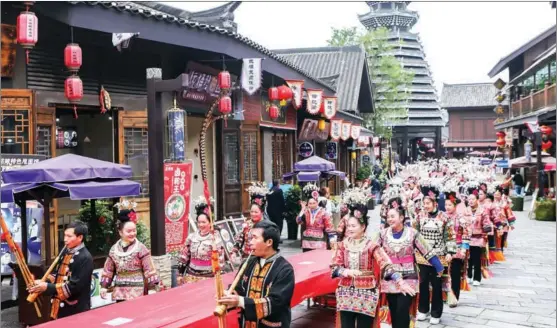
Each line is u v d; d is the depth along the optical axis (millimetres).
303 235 9391
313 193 9242
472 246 9906
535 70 28188
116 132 10617
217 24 14172
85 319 4457
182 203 9352
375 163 34656
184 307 4820
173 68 11664
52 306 5398
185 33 10016
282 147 18531
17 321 7090
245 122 14883
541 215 20781
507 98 37844
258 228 4160
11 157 7617
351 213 5508
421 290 7473
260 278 4137
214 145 13945
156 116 8445
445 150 67812
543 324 7492
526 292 9391
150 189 8438
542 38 31375
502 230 12086
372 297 5406
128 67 10938
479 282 9992
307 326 7004
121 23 8852
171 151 9586
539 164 22109
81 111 10672
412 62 55062
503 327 7352
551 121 23562
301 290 5789
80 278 5320
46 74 9531
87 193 6621
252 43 11977
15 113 8484
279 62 14484
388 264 5379
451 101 61906
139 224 9234
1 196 6504
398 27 55750
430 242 7523
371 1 55281
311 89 16656
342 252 5539
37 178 6398
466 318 7777
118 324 4285
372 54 34250
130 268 5840
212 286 5723
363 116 34031
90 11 8414
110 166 7129
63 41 9727
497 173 35531
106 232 8844
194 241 6559
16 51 8984
